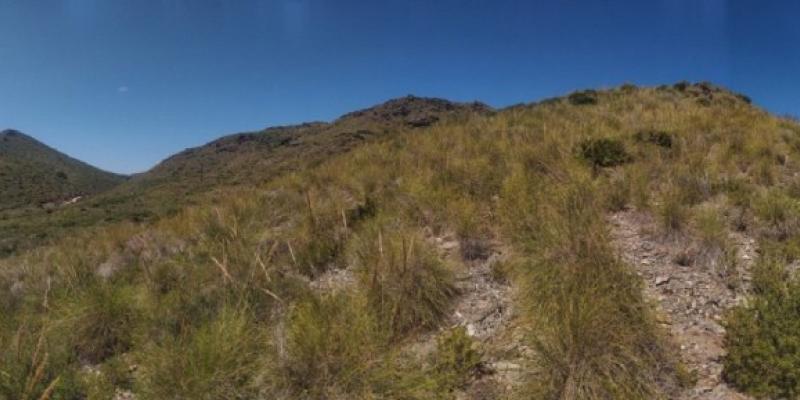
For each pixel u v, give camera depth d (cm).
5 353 450
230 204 1069
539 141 1106
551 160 922
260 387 385
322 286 600
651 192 768
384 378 377
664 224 616
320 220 803
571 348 359
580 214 573
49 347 476
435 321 494
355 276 562
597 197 709
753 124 1158
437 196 776
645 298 464
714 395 353
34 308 625
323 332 402
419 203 768
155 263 766
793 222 595
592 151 945
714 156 917
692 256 554
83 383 450
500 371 407
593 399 334
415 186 829
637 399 341
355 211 823
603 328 372
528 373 372
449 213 713
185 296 568
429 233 704
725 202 691
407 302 491
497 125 1449
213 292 571
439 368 407
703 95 2069
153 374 400
